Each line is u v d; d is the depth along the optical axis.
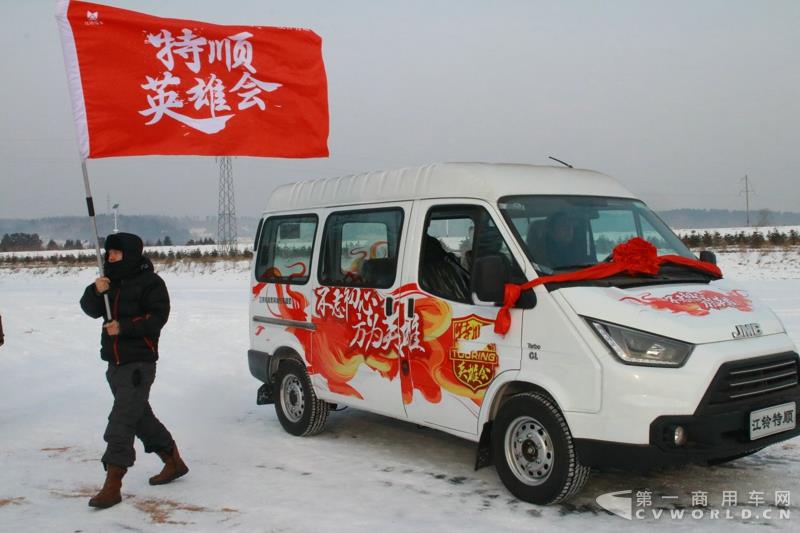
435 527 4.96
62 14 5.70
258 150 6.39
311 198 7.71
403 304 6.25
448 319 5.83
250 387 10.14
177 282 33.50
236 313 17.77
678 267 5.83
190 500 5.66
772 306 16.05
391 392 6.39
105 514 5.38
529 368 5.22
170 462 6.07
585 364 4.89
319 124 6.66
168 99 6.02
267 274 8.15
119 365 5.63
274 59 6.46
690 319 4.91
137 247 5.70
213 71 6.22
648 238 6.20
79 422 8.28
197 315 17.39
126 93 5.86
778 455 6.35
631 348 4.79
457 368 5.75
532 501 5.27
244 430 7.91
